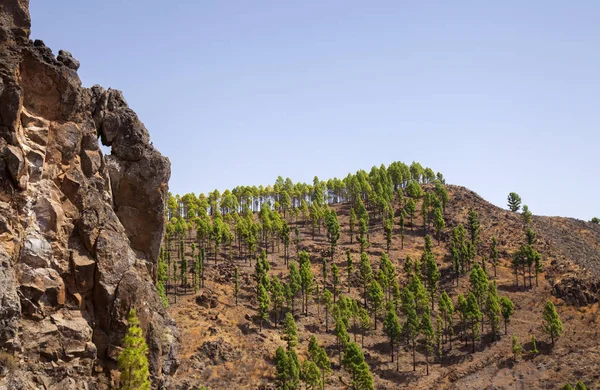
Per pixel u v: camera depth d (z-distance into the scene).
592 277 182.75
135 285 47.28
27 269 41.84
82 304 45.09
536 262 180.88
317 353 131.88
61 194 45.50
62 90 46.22
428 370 145.62
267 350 138.75
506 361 147.38
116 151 53.38
